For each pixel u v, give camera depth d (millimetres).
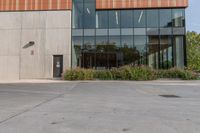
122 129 5500
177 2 25984
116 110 7816
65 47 25656
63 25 25844
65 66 25484
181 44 26031
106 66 25875
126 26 26250
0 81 22172
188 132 5281
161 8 26281
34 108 8047
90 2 26469
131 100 10180
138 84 18047
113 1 26297
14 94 12031
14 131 5305
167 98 10984
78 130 5410
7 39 26188
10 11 26344
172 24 26109
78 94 12109
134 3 26234
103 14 26422
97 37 26172
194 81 21125
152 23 26234
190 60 53938
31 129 5465
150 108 8234
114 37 26156
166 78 23562
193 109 8109
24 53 25922
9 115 6914
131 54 25938
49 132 5246
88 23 26281
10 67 25938
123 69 23219
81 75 22625
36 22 26031
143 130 5418
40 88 15055
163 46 26031
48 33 25859
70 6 25938
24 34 26062
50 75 25578
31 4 26172
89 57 25984
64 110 7742
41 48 25812
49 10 26016
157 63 25922
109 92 13102
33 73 25688
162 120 6406
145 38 26062
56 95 11672
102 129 5492
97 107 8344
